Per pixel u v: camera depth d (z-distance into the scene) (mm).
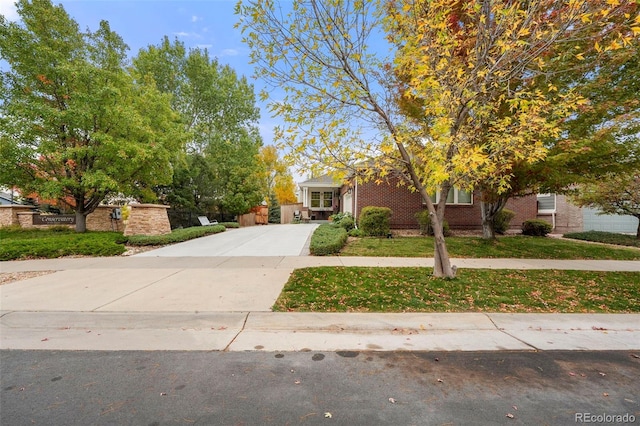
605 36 4969
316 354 3277
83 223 13078
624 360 3197
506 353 3332
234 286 5656
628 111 6594
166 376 2793
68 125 11297
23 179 11562
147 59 20562
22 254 8484
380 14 5148
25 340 3615
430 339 3689
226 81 23641
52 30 11688
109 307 4602
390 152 5285
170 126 14523
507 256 8727
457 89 4875
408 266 7094
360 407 2342
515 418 2225
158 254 9172
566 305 4836
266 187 29812
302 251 9500
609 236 12477
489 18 5082
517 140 4988
